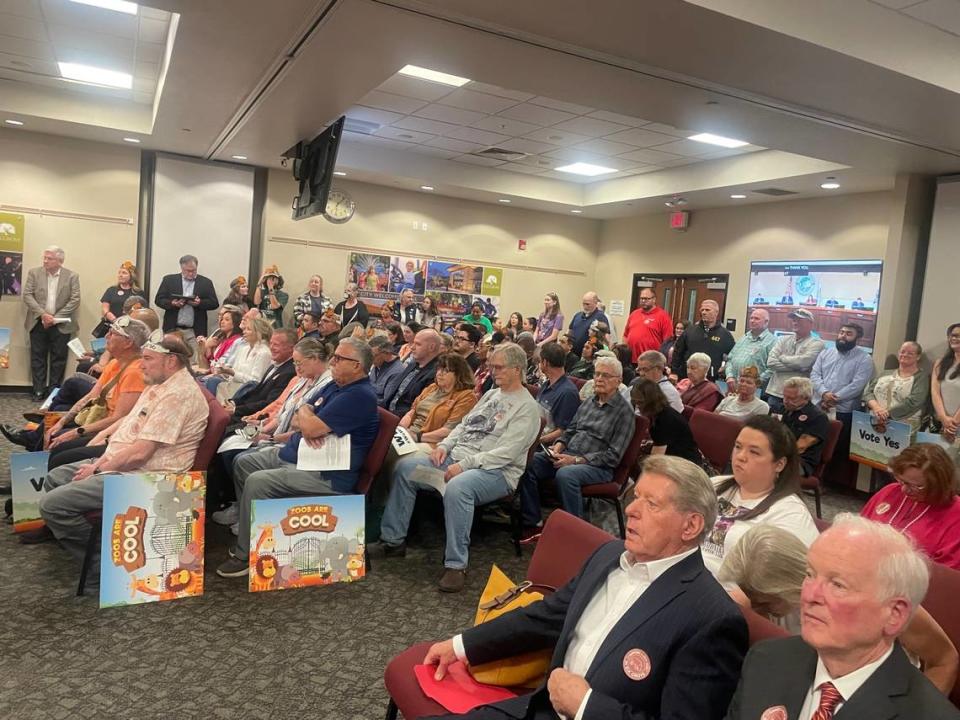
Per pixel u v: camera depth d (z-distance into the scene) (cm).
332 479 326
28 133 760
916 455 239
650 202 881
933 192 601
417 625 287
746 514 218
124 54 571
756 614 149
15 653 244
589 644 153
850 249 723
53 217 777
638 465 405
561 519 203
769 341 684
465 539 329
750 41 344
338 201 884
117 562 282
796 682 119
